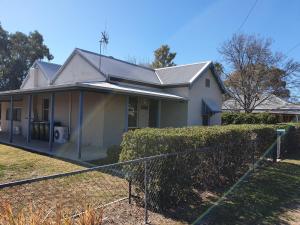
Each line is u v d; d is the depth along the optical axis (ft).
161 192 16.48
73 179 21.95
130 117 49.65
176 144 17.57
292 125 47.34
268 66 88.22
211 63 64.28
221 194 20.74
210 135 21.93
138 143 17.62
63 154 35.14
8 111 66.64
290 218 16.74
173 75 63.10
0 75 140.36
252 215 16.89
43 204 16.14
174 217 15.84
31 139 49.90
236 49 91.35
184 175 18.17
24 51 144.05
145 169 15.62
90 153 36.73
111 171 23.95
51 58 152.97
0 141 46.98
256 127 33.06
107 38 63.10
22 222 8.29
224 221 15.69
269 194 21.40
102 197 18.11
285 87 88.69
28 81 81.66
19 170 25.71
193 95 58.85
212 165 22.06
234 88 92.68
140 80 54.39
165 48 143.74
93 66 52.75
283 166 33.91
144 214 15.90
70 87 33.78
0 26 138.41
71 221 9.11
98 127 43.91
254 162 30.99
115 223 14.61
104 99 43.55
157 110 52.08
